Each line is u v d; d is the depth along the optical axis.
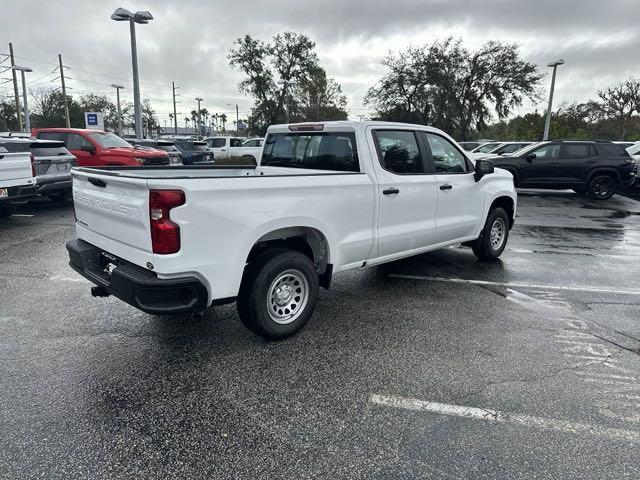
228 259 3.30
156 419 2.78
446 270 6.09
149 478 2.30
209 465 2.40
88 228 3.92
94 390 3.08
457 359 3.58
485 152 20.77
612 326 4.28
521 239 8.26
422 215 5.02
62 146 10.28
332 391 3.11
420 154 5.02
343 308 4.65
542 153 14.20
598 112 47.19
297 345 3.79
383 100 40.09
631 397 3.07
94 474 2.32
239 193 3.30
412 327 4.19
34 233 8.02
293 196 3.67
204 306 3.28
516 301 4.94
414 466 2.41
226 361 3.51
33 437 2.58
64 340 3.84
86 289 5.12
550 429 2.71
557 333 4.10
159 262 3.02
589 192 13.93
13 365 3.40
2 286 5.21
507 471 2.37
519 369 3.43
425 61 37.91
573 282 5.67
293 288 3.91
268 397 3.03
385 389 3.14
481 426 2.74
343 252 4.21
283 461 2.43
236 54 49.72
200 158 21.16
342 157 4.57
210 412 2.86
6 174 8.12
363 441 2.60
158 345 3.76
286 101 42.34
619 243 8.03
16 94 40.88
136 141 17.59
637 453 2.52
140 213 3.08
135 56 17.25
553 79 24.86
